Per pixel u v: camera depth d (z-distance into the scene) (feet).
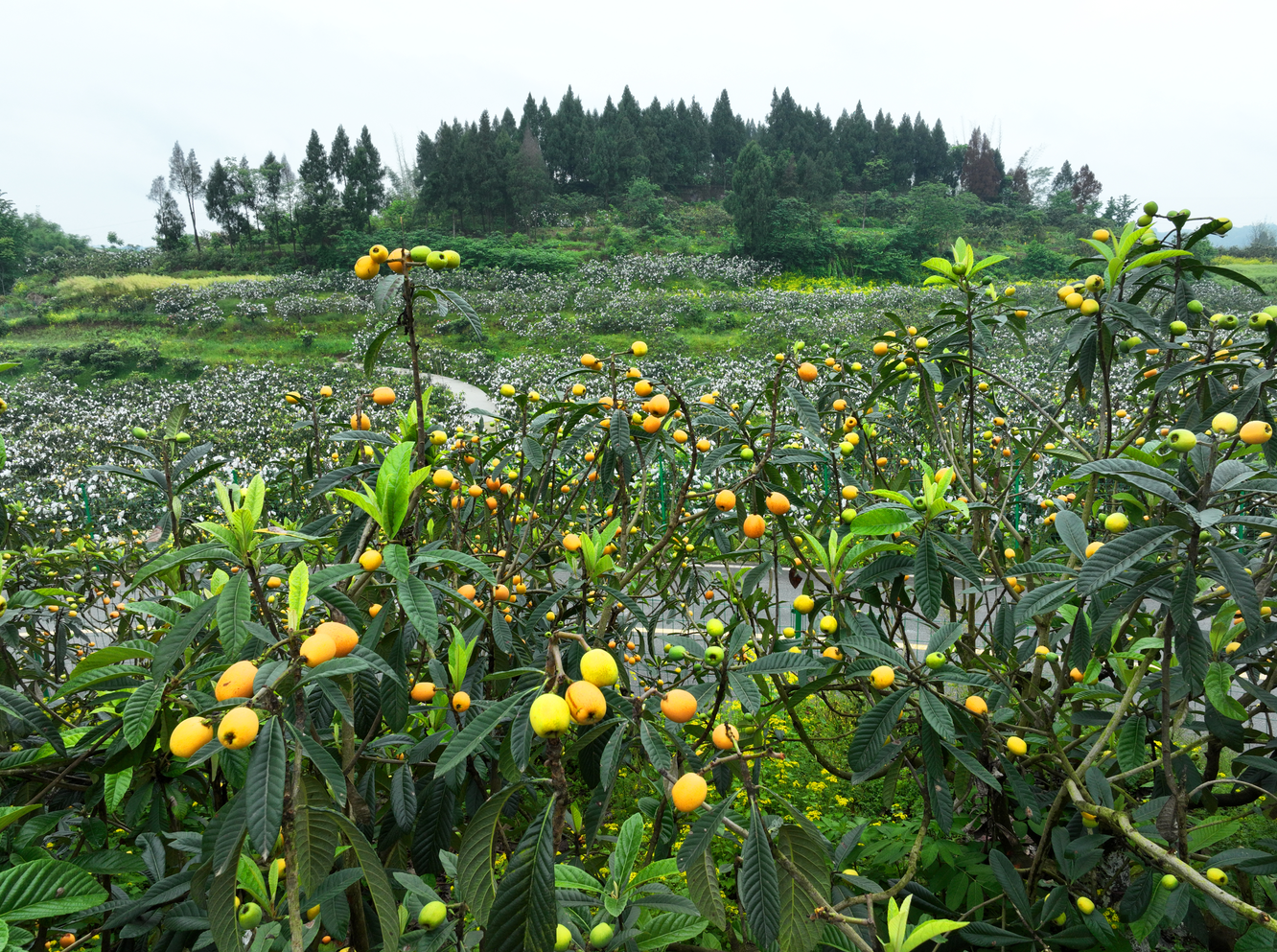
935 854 7.36
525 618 8.65
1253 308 108.58
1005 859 6.61
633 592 9.41
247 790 3.18
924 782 6.30
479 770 6.72
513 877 3.29
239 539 4.32
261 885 4.20
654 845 5.00
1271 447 6.82
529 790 5.92
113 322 174.40
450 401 63.82
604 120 347.97
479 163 270.67
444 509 8.83
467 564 4.71
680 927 4.43
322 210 250.16
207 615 4.47
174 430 8.86
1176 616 4.84
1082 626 6.56
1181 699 6.68
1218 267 8.43
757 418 8.25
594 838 5.29
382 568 4.94
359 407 7.95
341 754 5.59
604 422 8.28
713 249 250.78
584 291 178.19
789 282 221.87
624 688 6.46
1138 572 5.41
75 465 46.73
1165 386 7.75
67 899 3.99
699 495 8.98
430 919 4.48
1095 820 7.05
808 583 7.30
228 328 164.04
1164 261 8.56
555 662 3.65
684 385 9.11
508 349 139.44
